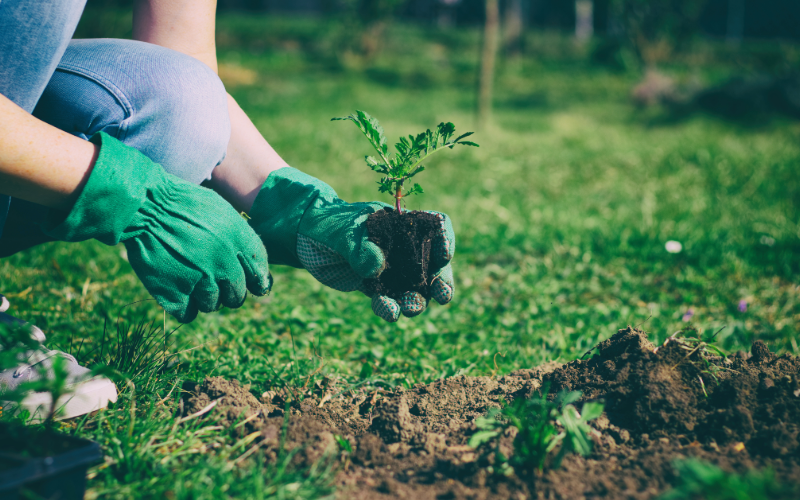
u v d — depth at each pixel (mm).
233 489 1498
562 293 3684
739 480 1289
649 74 12969
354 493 1561
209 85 1916
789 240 4270
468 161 7609
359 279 1851
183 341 2672
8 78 1700
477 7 23016
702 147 8203
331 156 7582
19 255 3627
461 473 1605
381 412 1862
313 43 19062
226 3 24406
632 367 1896
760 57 17219
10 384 1811
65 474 1337
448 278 1790
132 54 1859
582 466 1611
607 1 15406
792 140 9000
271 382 2234
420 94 13812
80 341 2578
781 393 1779
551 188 6387
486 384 2145
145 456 1621
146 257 1698
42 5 1688
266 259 1846
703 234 4484
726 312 3320
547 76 16250
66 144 1540
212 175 2023
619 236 4469
